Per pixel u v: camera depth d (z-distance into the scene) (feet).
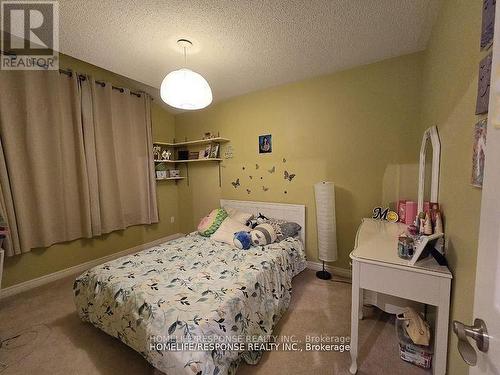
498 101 1.45
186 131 12.44
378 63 7.42
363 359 4.81
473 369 1.73
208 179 11.89
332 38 6.20
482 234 1.66
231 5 4.97
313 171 8.86
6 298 7.25
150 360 3.95
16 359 4.94
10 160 7.08
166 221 12.69
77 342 5.39
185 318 3.95
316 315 6.26
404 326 4.95
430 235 4.19
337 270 8.63
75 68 8.66
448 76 4.18
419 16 5.31
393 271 3.97
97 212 9.25
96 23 5.55
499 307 1.42
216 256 6.53
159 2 4.87
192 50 6.72
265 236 7.35
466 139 3.26
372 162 7.73
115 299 4.87
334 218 8.09
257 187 10.26
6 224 6.74
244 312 4.71
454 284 3.55
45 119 7.88
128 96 10.24
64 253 8.73
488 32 2.50
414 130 7.04
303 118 8.90
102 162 9.41
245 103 10.25
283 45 6.51
